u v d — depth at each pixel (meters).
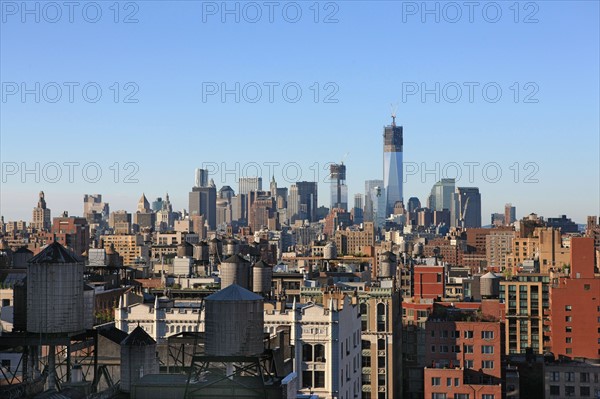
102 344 121.31
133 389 98.00
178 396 97.62
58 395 96.50
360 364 190.12
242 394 95.69
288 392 96.94
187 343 133.00
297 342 164.00
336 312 164.50
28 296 103.00
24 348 106.81
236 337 100.88
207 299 101.94
